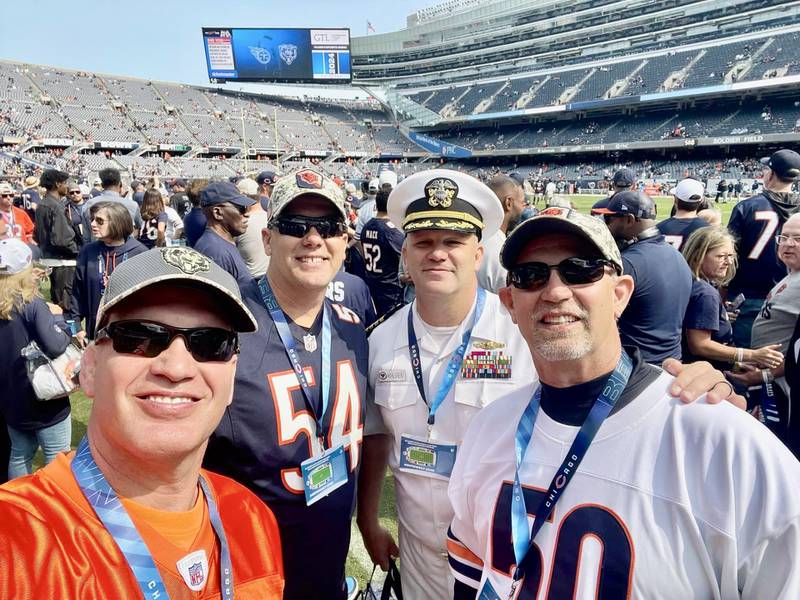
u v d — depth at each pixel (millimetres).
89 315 4898
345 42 54750
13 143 43031
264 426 1855
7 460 3244
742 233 4770
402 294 5539
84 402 5391
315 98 71312
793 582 1065
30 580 1008
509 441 1569
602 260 1354
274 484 1878
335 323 2199
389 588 2297
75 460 1207
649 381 1344
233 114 59531
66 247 7145
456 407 2148
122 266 1217
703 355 3654
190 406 1217
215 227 4332
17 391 3000
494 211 2236
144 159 47469
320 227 1933
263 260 5398
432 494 2146
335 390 2051
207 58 54812
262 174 8500
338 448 2021
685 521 1175
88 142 46594
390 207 2328
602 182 41000
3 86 47656
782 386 3264
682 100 47062
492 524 1484
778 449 1164
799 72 40219
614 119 52500
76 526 1116
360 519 2449
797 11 46281
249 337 1933
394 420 2252
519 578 1364
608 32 57688
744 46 46688
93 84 54031
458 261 2145
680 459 1212
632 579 1186
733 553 1129
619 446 1293
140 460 1199
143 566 1158
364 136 65062
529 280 1407
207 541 1327
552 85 56969
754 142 40781
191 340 1205
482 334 2193
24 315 2910
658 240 3506
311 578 1965
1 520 1038
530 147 54500
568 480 1334
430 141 62312
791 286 3432
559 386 1444
